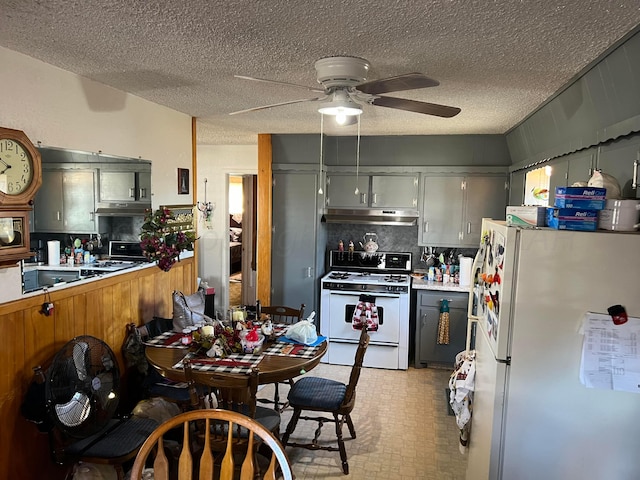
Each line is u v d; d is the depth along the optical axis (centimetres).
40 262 245
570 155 286
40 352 246
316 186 495
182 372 259
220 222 627
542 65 231
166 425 166
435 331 470
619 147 215
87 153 277
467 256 519
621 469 186
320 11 172
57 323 257
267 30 193
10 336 227
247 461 163
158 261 337
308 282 505
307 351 294
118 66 249
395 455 317
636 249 177
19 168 222
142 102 330
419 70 243
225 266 633
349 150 495
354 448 325
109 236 300
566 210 183
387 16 175
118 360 312
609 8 164
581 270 182
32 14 179
